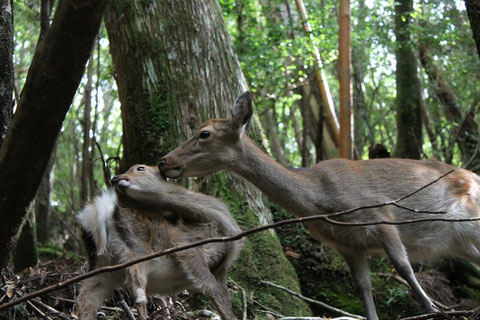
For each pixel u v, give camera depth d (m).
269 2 15.17
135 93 8.52
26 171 3.72
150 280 5.11
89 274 3.38
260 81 13.72
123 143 8.76
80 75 3.62
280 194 5.98
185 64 8.39
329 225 5.94
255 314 6.93
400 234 6.08
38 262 7.49
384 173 6.09
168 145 8.17
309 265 8.41
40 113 3.59
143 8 8.61
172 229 5.22
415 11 14.20
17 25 14.57
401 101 13.88
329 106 14.35
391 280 8.45
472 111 14.27
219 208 5.54
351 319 6.15
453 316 5.29
